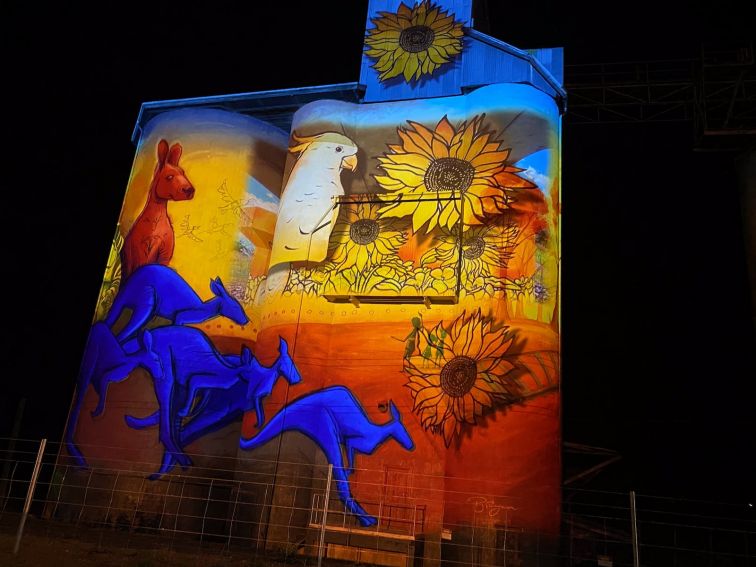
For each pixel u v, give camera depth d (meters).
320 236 20.64
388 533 16.47
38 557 12.09
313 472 18.38
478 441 17.58
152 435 20.61
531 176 19.83
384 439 18.34
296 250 20.69
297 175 21.81
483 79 21.80
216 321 21.73
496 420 17.66
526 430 17.52
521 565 16.42
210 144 23.73
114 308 22.28
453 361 18.59
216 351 21.41
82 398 21.50
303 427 18.81
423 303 19.45
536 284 18.84
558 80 22.78
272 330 20.16
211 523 19.53
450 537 16.86
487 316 18.66
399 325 19.39
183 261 22.34
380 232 20.34
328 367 19.47
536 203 19.55
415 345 19.08
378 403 18.75
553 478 17.36
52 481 20.64
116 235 23.55
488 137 20.44
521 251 19.11
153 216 23.08
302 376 19.33
